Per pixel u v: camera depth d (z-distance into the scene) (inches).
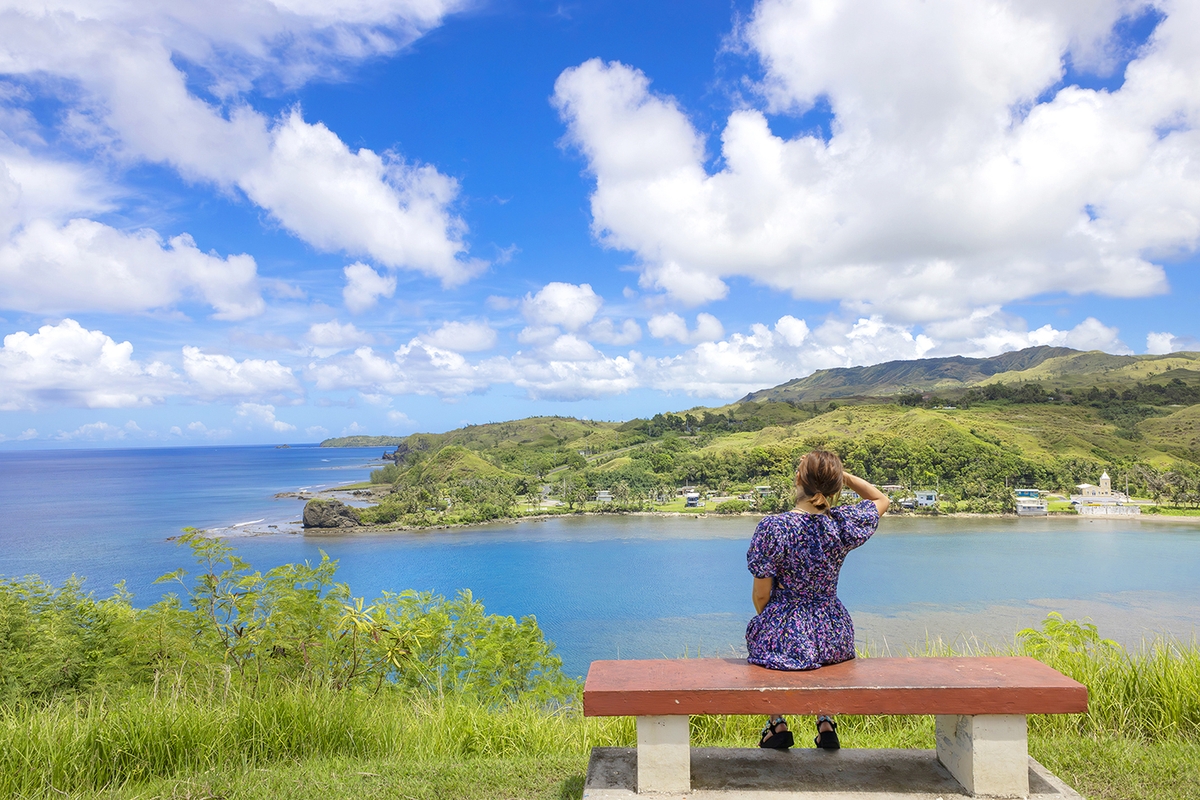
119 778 171.5
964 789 134.5
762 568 141.9
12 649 271.9
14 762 164.7
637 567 4028.1
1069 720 204.5
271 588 270.1
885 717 231.8
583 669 2235.5
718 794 132.5
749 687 127.2
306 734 197.5
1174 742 187.2
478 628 322.3
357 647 264.8
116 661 271.1
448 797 159.6
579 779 169.8
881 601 3080.7
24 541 4480.8
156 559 3759.8
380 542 4933.6
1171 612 2805.1
